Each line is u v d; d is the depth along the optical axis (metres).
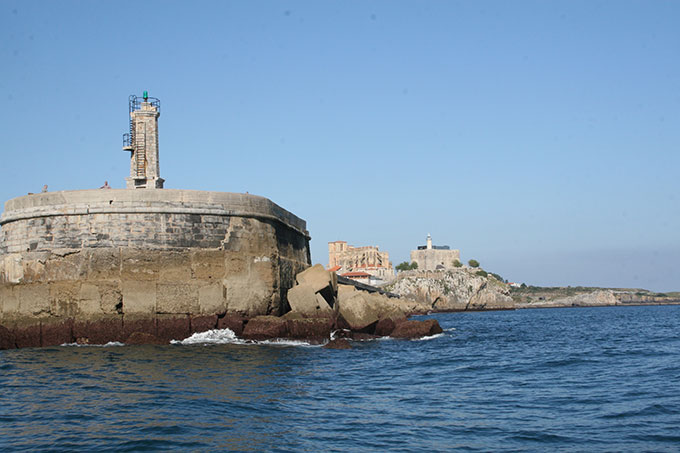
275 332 32.22
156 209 31.38
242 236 33.75
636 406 17.70
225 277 32.34
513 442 13.95
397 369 25.50
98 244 30.97
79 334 29.94
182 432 14.30
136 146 43.00
